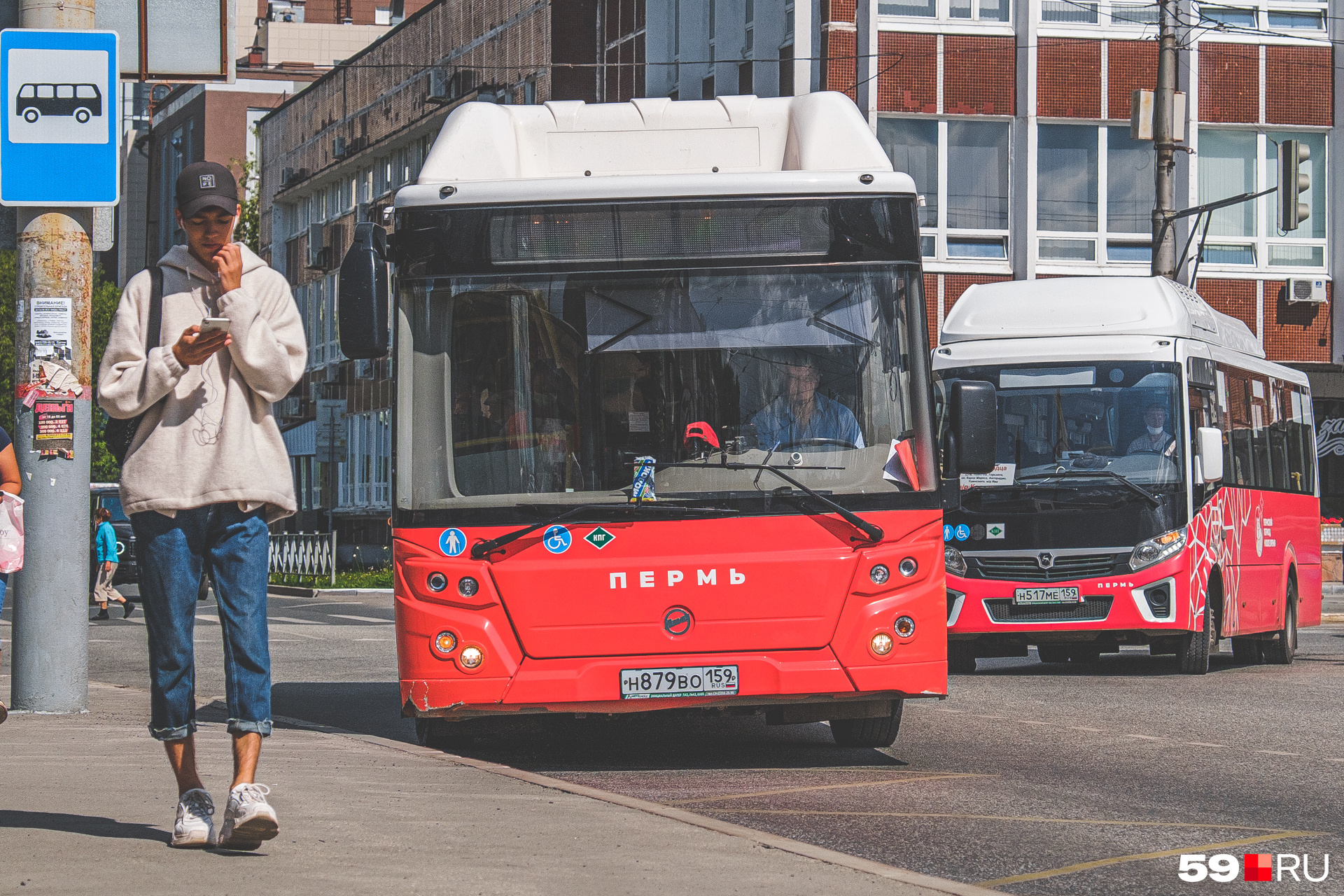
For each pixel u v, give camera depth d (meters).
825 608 9.84
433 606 9.90
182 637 6.27
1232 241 36.22
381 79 56.16
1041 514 17.48
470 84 48.66
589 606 9.82
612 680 9.80
